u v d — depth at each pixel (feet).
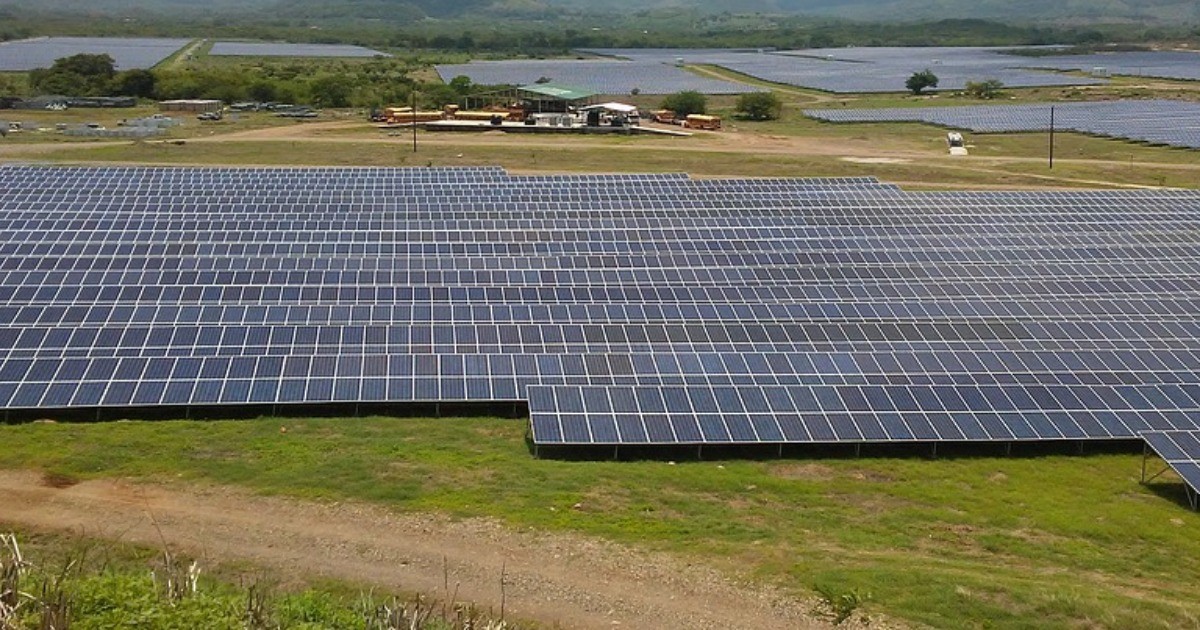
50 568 87.45
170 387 135.95
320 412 138.10
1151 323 170.60
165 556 94.12
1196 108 564.30
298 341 150.82
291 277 184.96
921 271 202.80
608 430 128.06
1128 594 97.25
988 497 122.01
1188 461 120.88
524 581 94.89
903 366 149.69
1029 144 452.35
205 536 101.96
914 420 133.39
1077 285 193.57
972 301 181.68
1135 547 110.52
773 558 100.73
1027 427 133.39
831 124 529.86
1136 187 353.31
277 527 104.53
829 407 134.72
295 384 138.82
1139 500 122.83
